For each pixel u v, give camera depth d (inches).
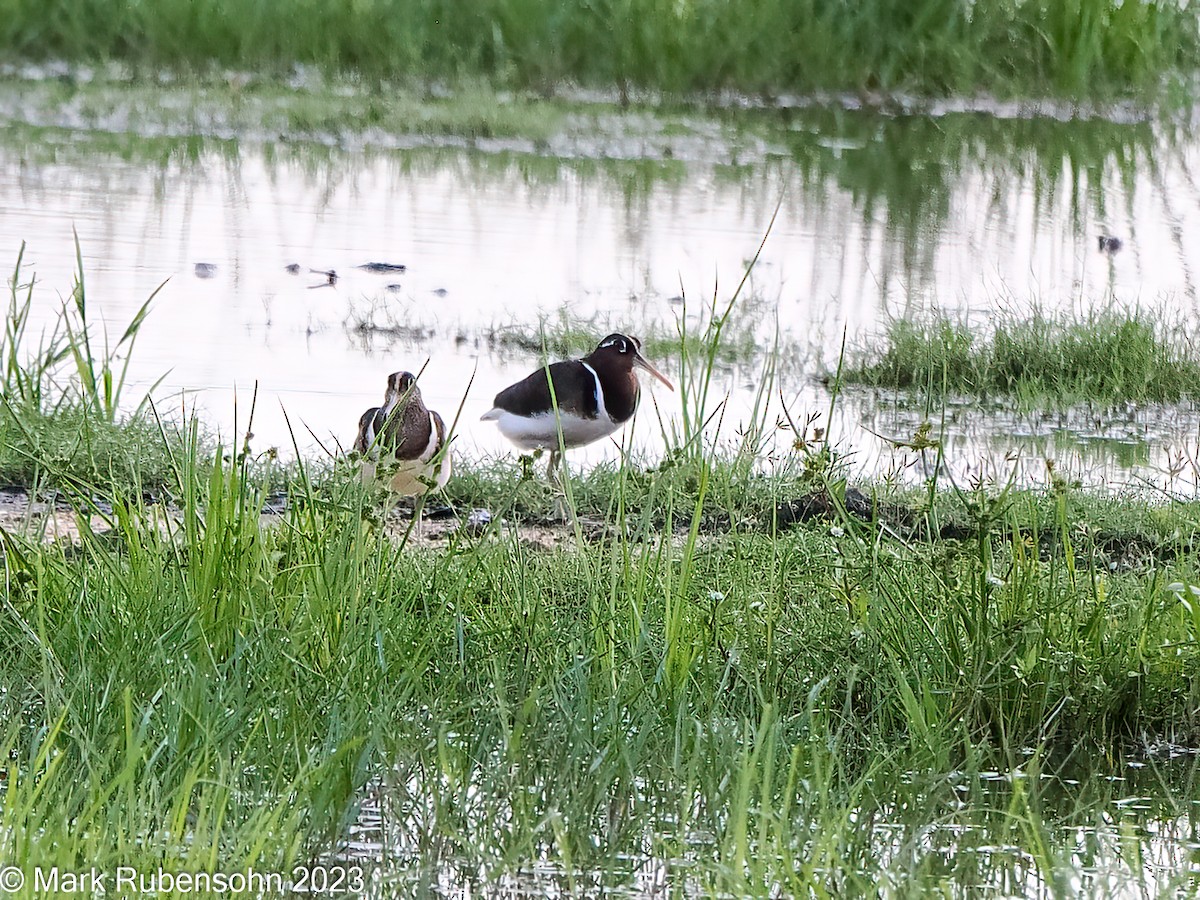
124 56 1353.3
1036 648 370.0
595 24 1362.0
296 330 711.1
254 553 363.6
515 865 289.6
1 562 402.6
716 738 327.9
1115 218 994.7
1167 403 685.9
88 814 267.6
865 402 664.4
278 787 299.6
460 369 669.9
